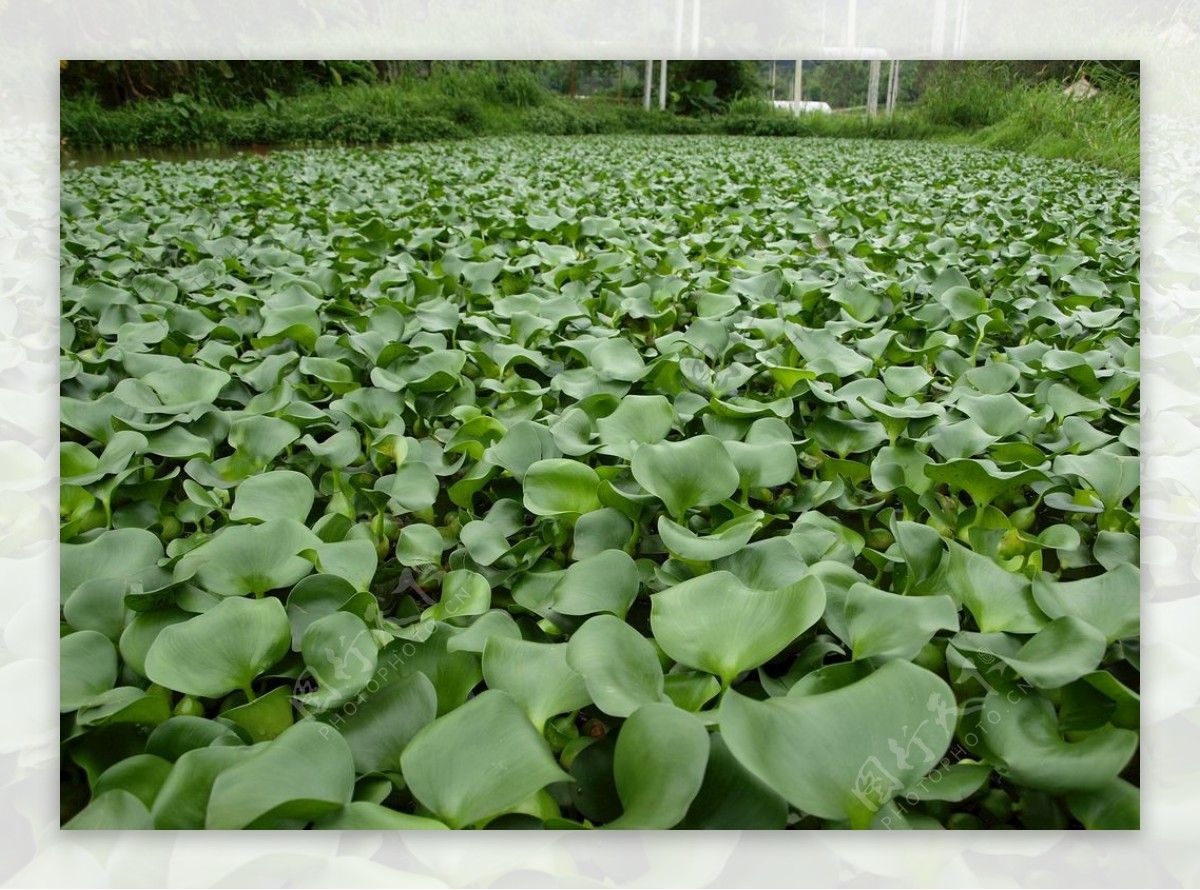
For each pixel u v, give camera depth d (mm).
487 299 2510
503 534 1315
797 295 2463
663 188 4758
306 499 1371
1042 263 2826
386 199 4430
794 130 8086
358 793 860
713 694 953
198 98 7309
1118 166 4660
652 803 744
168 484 1489
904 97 7438
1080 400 1697
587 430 1522
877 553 1209
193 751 867
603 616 981
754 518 1199
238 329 2301
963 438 1499
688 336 2109
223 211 4074
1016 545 1331
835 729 792
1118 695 894
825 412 1675
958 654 1020
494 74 8672
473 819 786
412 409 1789
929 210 4004
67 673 996
